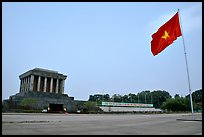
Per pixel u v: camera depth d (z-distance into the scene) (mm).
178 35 24062
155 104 154750
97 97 162625
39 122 21875
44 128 15727
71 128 16047
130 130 14977
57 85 91062
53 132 13477
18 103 73438
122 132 13828
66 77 94188
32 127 16359
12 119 26906
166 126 17891
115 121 25156
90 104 86438
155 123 21266
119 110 96500
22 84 95438
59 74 92188
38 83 86625
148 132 13852
